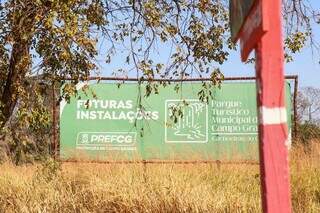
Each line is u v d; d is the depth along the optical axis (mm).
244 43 3143
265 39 2775
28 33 6141
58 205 8211
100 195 8484
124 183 8945
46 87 6832
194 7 7938
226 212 7797
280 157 2760
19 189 8844
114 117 14734
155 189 8523
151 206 8047
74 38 6125
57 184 9109
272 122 2770
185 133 14789
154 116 14734
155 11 7582
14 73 6719
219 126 14922
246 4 3027
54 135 11727
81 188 8914
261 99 2781
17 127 7125
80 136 14586
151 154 14562
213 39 8047
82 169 10547
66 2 5758
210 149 14742
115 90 14758
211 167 11742
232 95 15070
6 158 10852
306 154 11914
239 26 3264
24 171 10391
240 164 12172
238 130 14914
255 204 7988
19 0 6230
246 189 9984
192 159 13188
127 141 14656
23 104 6496
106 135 14648
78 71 6797
